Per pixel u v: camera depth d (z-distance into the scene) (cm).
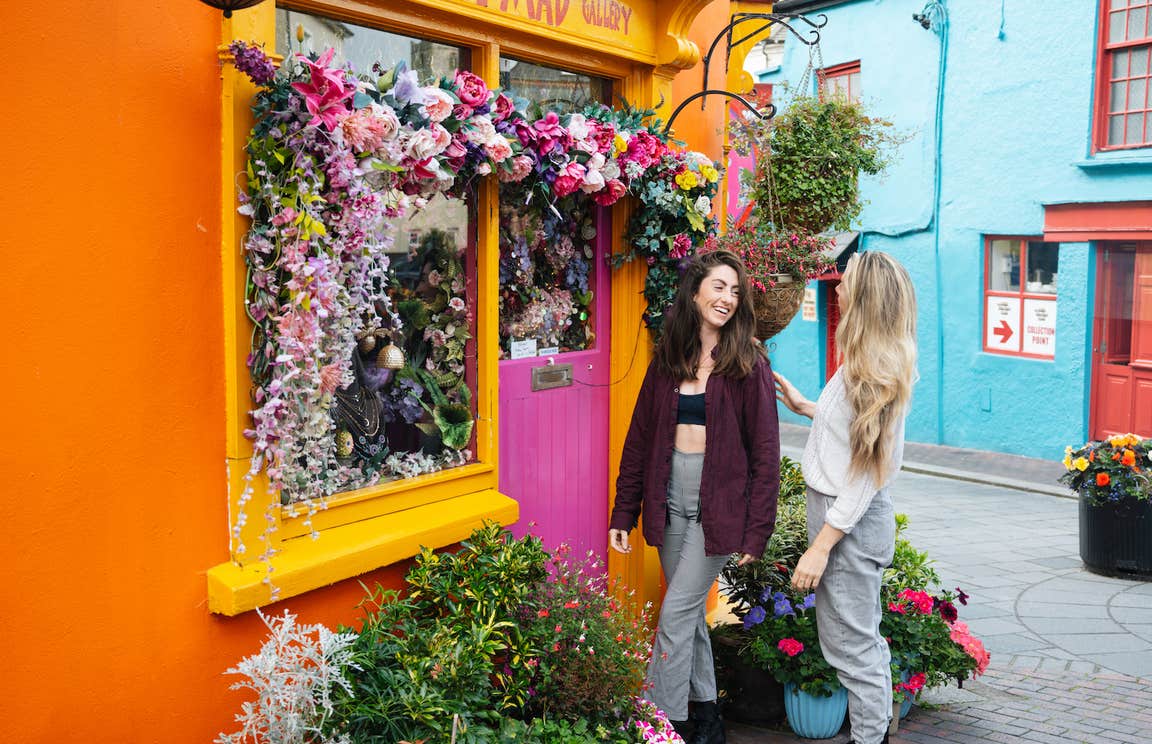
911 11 1291
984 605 635
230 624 287
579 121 383
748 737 424
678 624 385
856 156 520
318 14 317
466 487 380
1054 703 473
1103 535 699
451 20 357
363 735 275
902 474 1142
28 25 232
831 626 366
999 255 1234
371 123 274
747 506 381
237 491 284
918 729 441
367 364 348
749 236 470
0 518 234
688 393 388
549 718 332
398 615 314
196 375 274
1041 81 1157
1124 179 1084
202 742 282
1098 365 1138
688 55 467
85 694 254
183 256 268
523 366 422
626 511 400
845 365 353
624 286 468
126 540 260
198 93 269
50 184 238
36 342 238
